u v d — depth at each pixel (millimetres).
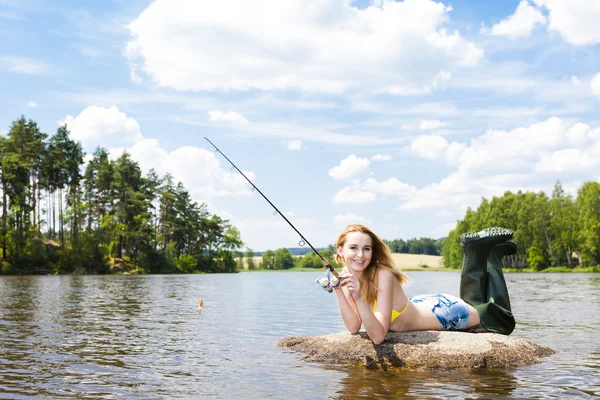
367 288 6031
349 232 6031
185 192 108938
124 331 9133
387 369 5492
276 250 158250
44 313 12711
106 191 89250
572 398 4211
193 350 6906
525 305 15422
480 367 5562
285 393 4406
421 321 6363
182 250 104438
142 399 4207
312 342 6797
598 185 75312
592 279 44125
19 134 76875
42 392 4453
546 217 86000
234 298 20812
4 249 67250
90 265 76188
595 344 7289
